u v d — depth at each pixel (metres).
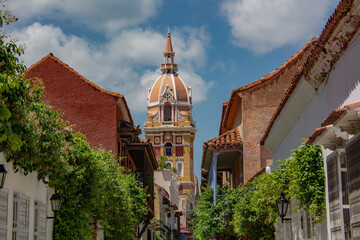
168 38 126.94
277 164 21.34
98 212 19.20
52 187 16.09
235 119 31.39
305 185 13.29
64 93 28.84
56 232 17.31
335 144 11.07
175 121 118.12
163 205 59.72
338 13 10.03
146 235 46.25
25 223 14.19
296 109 16.09
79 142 18.19
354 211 9.44
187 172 115.75
